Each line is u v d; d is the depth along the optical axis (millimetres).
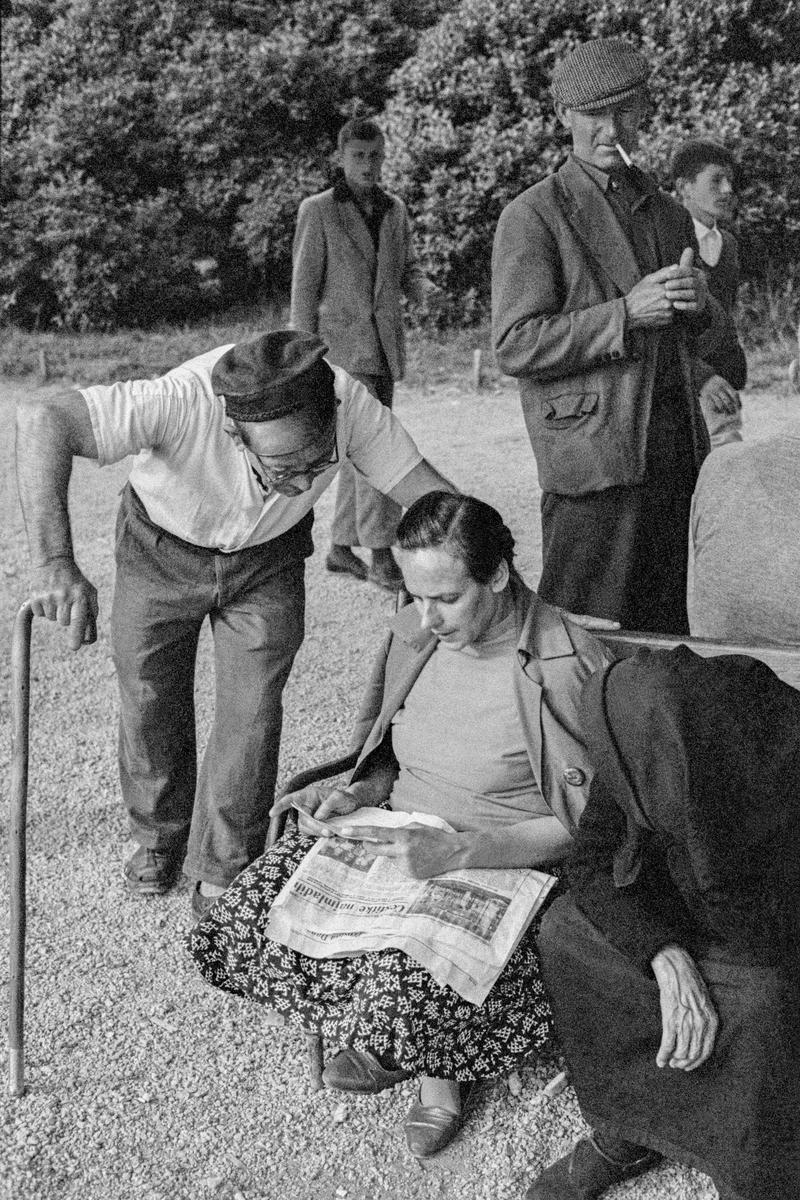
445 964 2639
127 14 15180
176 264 14461
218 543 3404
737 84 11773
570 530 3955
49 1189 2789
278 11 15312
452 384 11273
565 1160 2752
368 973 2691
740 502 3004
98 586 6691
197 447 3221
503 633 2910
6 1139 2926
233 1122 2977
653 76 12016
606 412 3803
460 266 12930
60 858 4078
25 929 3320
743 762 2303
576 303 3844
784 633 2930
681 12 11984
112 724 5062
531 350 3768
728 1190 2434
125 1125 2967
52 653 5793
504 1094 3029
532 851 2863
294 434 2943
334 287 6449
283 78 14320
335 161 14539
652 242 3912
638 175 3969
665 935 2436
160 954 3594
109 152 14609
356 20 14727
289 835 3080
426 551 2736
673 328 3861
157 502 3346
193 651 3641
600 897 2484
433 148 12617
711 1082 2432
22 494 3000
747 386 10203
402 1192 2770
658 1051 2494
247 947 2875
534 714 2865
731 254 5461
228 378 2926
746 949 2365
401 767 3133
